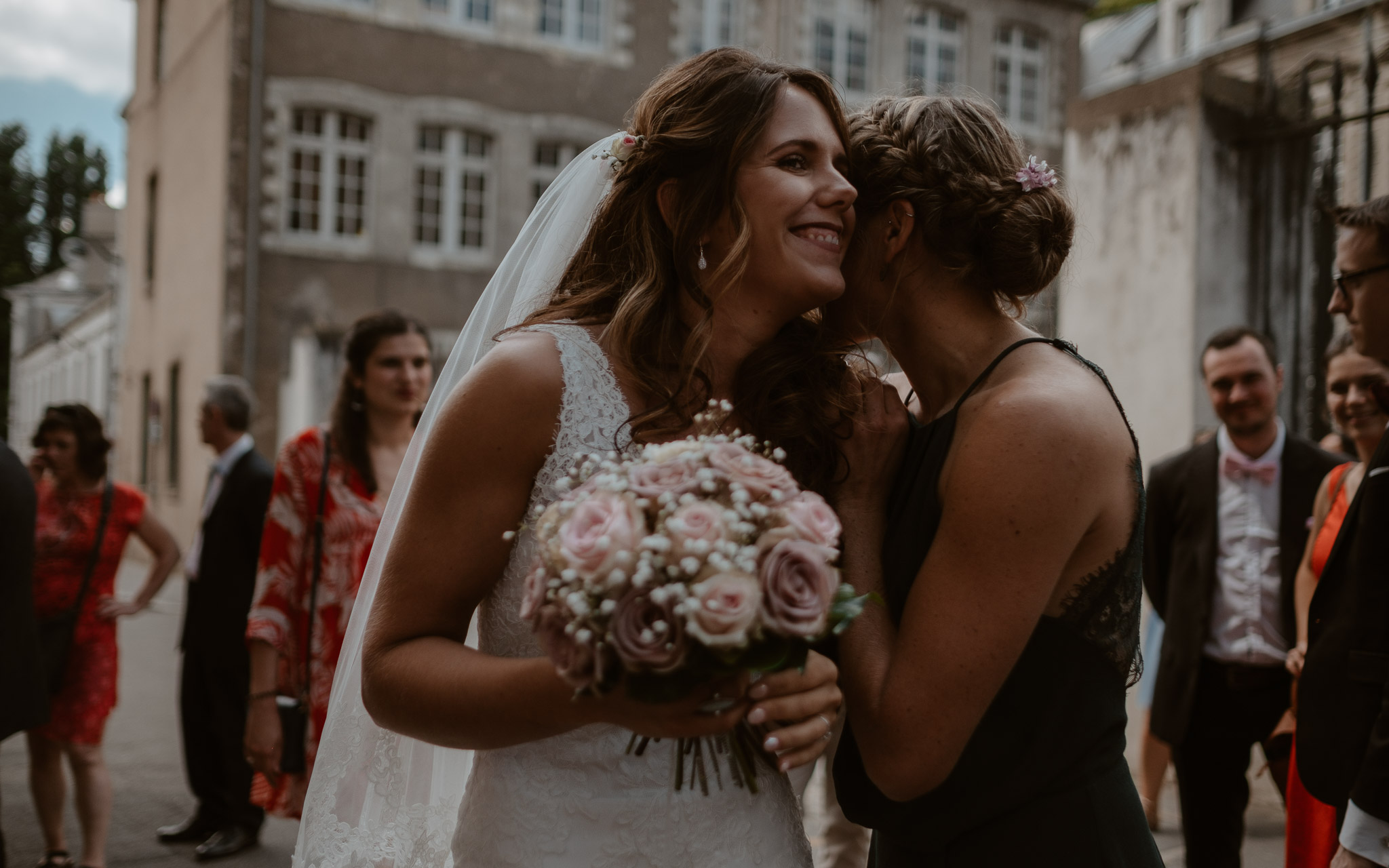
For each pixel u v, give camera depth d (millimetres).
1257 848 4141
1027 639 1436
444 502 1479
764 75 1626
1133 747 5832
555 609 1195
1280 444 3520
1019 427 1434
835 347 1786
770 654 1183
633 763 1529
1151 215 7242
